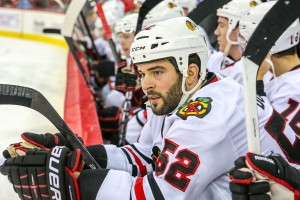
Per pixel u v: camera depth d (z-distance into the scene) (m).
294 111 1.97
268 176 1.13
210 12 2.13
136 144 1.84
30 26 11.52
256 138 1.18
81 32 5.18
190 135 1.32
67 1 10.64
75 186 1.35
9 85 1.42
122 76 2.55
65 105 4.03
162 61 1.39
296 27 2.02
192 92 1.46
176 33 1.41
